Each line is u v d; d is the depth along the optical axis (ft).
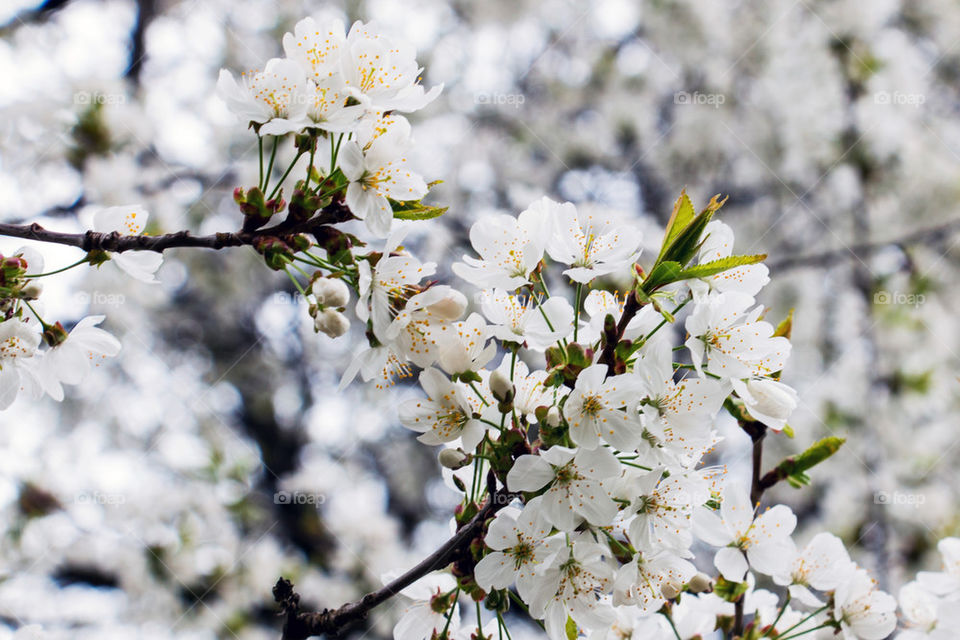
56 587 18.43
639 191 25.84
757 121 24.02
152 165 18.45
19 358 7.02
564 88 26.32
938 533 19.01
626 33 25.62
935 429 20.77
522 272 6.22
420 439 6.02
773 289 23.13
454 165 25.22
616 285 9.71
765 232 24.03
